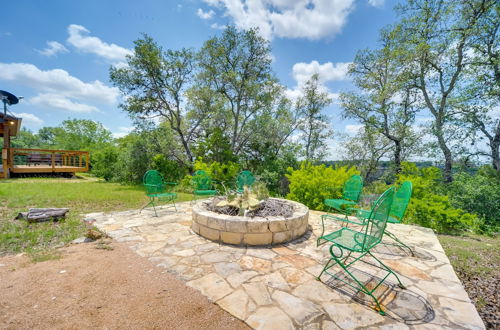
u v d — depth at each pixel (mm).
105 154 11086
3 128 10391
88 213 4488
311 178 5891
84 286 1882
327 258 2547
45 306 1608
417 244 3066
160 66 10070
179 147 12102
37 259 2365
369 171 12562
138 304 1667
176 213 4574
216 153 10438
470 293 2010
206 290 1865
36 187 7320
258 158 13219
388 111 10984
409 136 10117
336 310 1629
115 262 2350
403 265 2402
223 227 2955
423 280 2088
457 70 8305
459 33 7816
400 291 1897
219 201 4016
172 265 2309
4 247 2711
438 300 1776
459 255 2855
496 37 7223
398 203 2729
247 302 1708
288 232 3064
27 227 3391
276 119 13367
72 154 12266
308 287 1935
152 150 10719
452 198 6113
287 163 12633
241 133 13180
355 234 2221
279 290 1880
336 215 4668
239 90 11977
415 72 9195
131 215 4363
